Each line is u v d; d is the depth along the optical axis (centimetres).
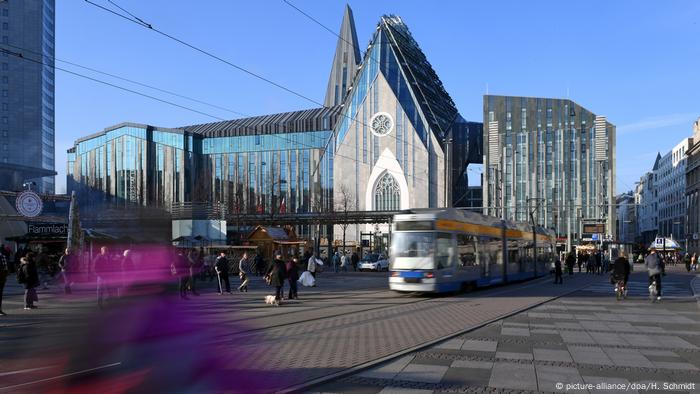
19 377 852
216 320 1525
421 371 914
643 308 1925
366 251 8625
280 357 1009
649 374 906
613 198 9425
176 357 984
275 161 11256
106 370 884
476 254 2673
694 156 11356
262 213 7269
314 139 11069
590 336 1288
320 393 780
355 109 10606
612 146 9538
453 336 1264
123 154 11444
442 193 10038
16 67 11188
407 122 10231
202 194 9062
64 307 1709
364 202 10362
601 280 3750
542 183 9812
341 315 1673
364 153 10438
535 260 3803
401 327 1406
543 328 1412
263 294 2450
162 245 1631
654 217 15900
